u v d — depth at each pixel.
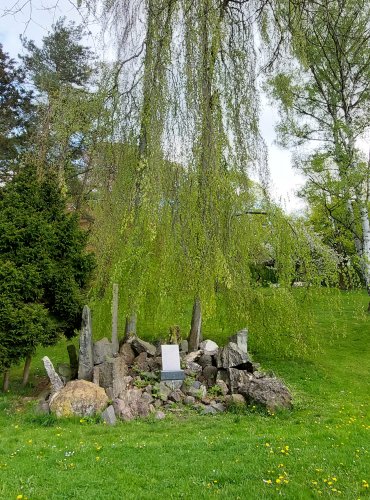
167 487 4.25
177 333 10.22
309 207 16.88
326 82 16.17
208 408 7.61
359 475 4.52
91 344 8.41
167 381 8.25
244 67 8.73
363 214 15.41
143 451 5.27
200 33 8.05
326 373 10.46
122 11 8.23
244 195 8.91
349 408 7.96
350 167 14.95
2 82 20.94
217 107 8.42
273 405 7.57
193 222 8.20
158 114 7.88
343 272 12.35
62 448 5.44
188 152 8.00
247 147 8.62
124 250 8.54
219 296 9.92
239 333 9.73
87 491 4.13
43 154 10.17
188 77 7.88
